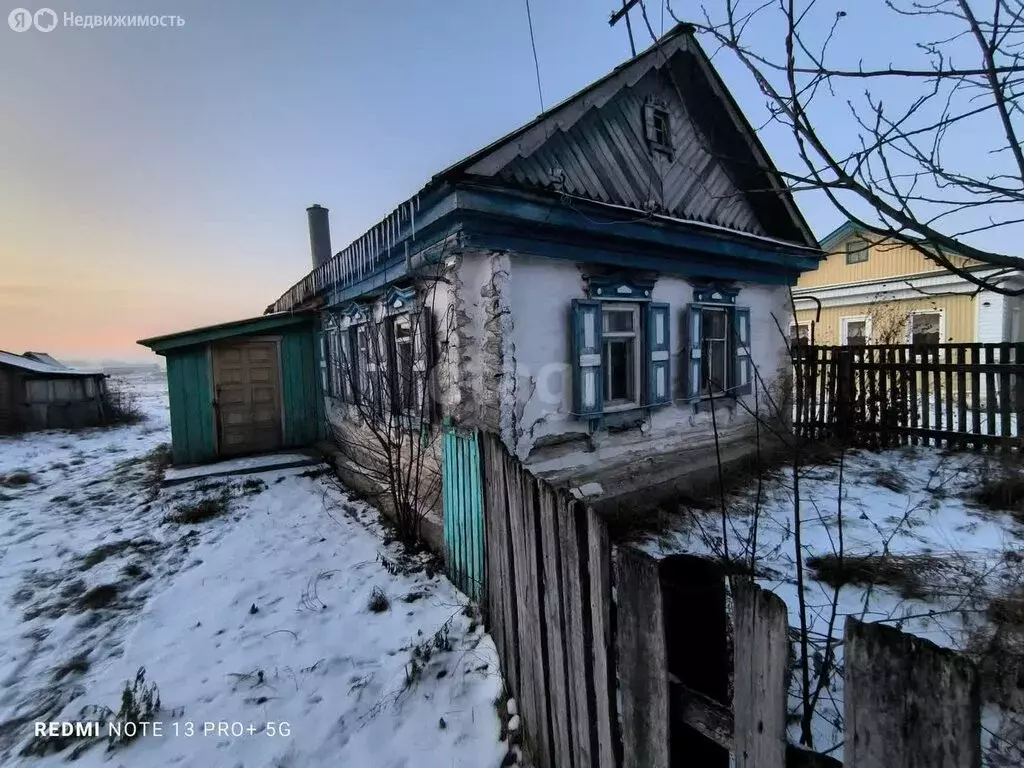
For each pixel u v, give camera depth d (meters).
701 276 6.52
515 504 2.32
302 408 9.43
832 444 7.32
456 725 2.53
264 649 3.22
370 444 6.81
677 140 6.61
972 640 2.51
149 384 41.59
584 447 5.29
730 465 6.30
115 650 3.28
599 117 5.64
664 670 1.33
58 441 12.02
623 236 5.33
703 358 5.73
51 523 5.81
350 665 3.03
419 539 4.77
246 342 8.94
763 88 1.42
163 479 7.44
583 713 1.73
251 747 2.45
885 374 7.40
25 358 16.16
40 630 3.52
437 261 4.96
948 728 0.84
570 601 1.77
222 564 4.49
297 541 4.98
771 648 1.10
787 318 7.98
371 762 2.35
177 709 2.71
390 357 6.07
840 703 2.36
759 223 7.86
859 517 4.79
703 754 1.40
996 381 6.72
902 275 14.14
